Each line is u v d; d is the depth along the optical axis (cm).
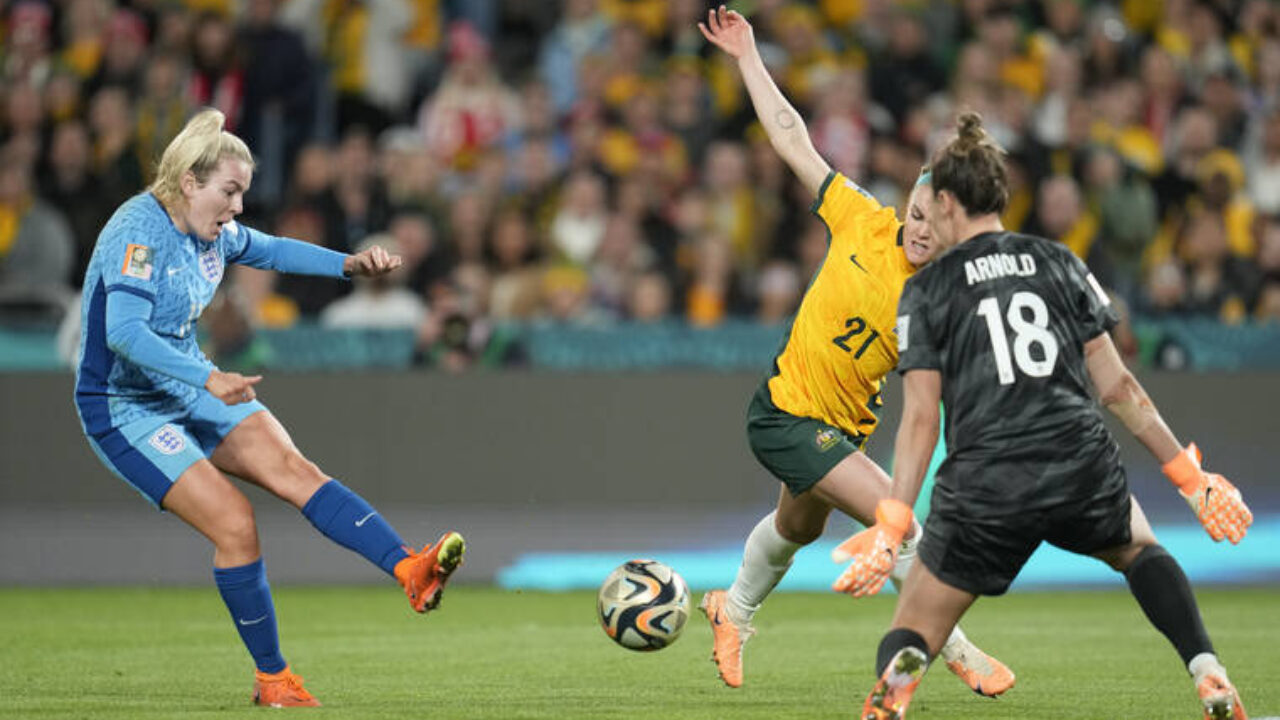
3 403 4084
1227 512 1664
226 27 4831
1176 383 4144
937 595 1580
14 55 4881
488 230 4450
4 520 4053
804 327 2056
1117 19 5256
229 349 4081
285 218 4516
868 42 5175
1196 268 4503
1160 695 2169
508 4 5641
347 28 5075
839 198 2067
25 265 4462
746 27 2180
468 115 4941
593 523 4128
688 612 2172
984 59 4812
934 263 1616
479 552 4094
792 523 2119
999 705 2067
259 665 2008
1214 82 5041
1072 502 1566
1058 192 4459
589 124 4806
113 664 2488
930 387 1589
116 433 1966
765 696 2144
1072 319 1606
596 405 4166
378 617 3288
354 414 4119
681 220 4531
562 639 2880
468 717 1914
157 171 1997
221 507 1950
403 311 4356
